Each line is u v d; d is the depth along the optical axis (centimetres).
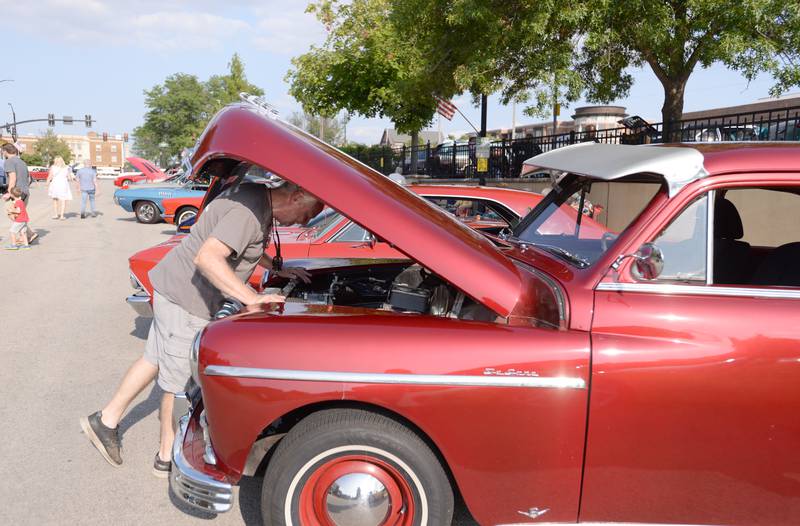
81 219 1873
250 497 341
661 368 238
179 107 8181
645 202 279
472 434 240
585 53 1173
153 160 9044
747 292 251
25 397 476
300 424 248
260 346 245
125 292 855
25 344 610
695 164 257
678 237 257
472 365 238
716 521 248
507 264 268
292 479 247
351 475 250
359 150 3103
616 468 244
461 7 1186
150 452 391
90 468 369
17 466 370
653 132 1112
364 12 2295
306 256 550
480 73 1220
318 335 246
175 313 319
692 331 243
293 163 264
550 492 246
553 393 238
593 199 321
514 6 1128
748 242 280
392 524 256
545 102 1102
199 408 305
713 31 962
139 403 474
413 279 360
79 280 938
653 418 239
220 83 8350
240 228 292
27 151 14675
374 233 259
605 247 277
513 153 1570
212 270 286
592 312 250
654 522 249
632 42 1084
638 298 252
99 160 17600
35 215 1991
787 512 246
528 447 241
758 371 238
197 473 263
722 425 240
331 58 2283
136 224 1734
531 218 363
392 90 2020
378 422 244
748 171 256
